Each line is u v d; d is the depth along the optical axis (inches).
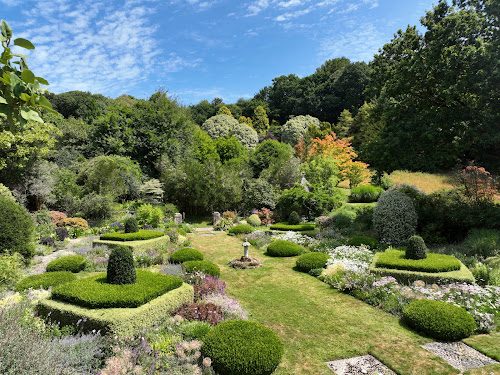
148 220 582.6
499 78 330.3
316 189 637.3
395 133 450.6
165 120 908.6
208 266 291.4
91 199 582.2
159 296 199.8
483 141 357.7
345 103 1529.3
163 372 137.7
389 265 274.5
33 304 184.1
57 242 412.5
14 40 58.5
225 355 142.3
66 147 828.0
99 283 205.8
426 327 189.5
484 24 361.4
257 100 1910.7
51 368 117.3
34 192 534.3
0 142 452.4
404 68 418.6
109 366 128.8
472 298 218.7
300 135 1457.9
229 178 759.1
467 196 403.9
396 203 402.0
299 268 339.3
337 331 197.9
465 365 158.6
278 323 209.6
